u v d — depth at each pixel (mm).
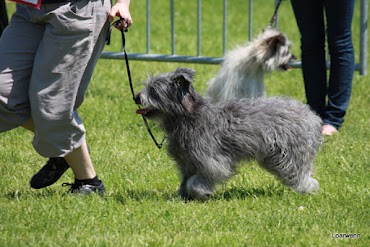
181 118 9312
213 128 9398
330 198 9797
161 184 10508
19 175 10836
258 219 8750
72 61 8445
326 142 13109
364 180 10719
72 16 8320
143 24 28047
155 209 9055
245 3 33719
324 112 14172
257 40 15203
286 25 28734
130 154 12164
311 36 13711
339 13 13336
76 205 9047
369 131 14031
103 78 18656
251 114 9609
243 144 9469
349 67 13805
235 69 14844
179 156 9578
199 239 7902
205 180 9438
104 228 8273
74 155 9438
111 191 10070
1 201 9344
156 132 13805
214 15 30531
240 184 10547
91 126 14047
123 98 16516
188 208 9133
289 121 9680
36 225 8227
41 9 8352
